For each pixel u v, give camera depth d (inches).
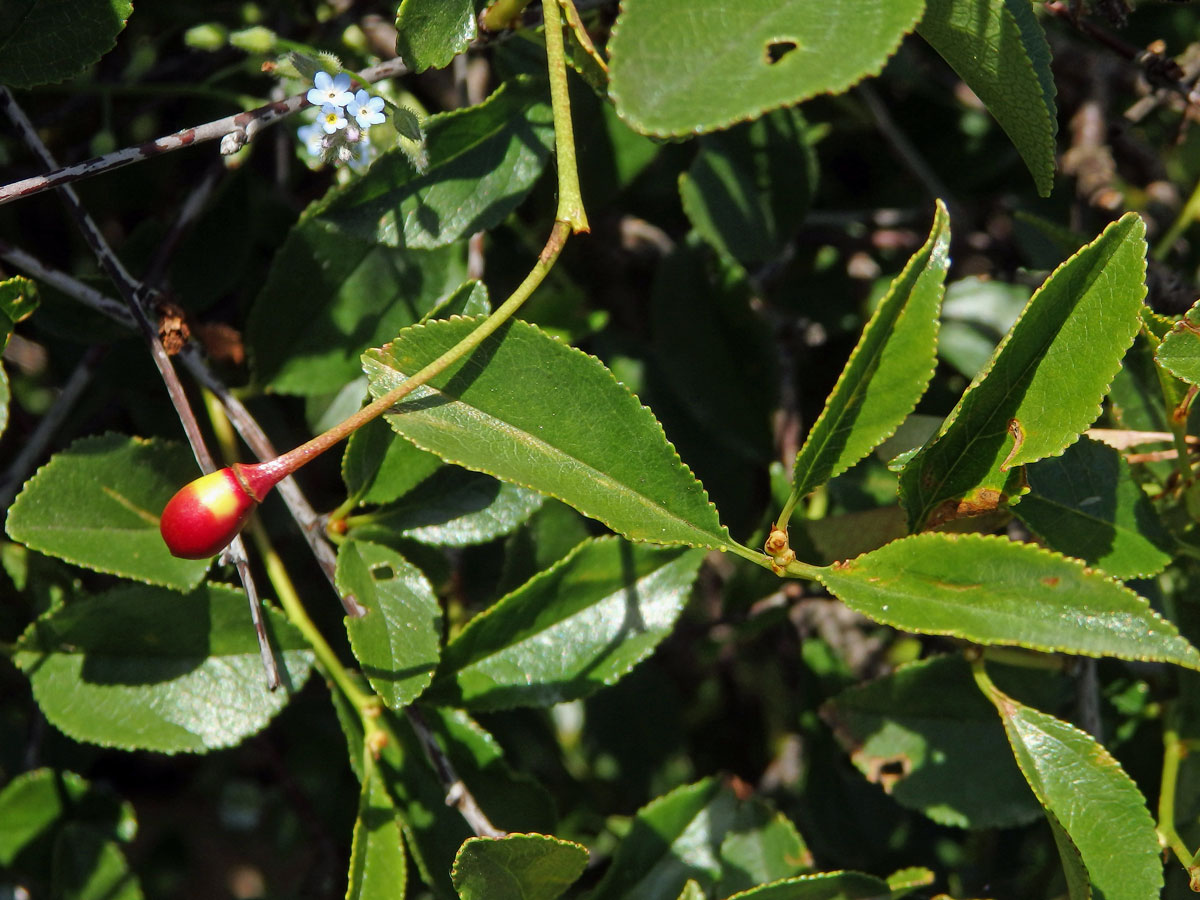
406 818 13.5
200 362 14.0
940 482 12.6
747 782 19.1
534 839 12.7
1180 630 14.3
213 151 16.2
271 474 12.1
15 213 16.5
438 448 12.3
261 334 14.3
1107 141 16.8
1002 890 16.4
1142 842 12.7
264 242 16.3
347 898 13.1
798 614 16.9
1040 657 13.9
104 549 13.4
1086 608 11.9
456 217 13.6
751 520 16.5
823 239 17.3
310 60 13.1
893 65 16.6
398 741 13.6
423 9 13.0
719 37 11.8
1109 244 12.3
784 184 15.7
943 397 15.8
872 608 12.2
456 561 15.2
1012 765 14.1
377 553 13.3
